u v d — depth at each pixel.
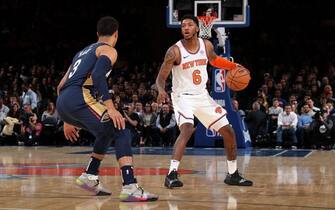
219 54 10.66
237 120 10.84
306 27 17.95
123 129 3.85
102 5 18.70
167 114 12.05
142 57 17.88
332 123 11.16
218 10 10.38
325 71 15.42
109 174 5.77
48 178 5.35
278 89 12.62
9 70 16.31
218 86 10.79
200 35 10.20
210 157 8.44
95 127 3.78
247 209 3.44
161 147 11.77
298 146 11.46
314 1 17.92
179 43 4.79
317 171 6.13
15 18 18.78
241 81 4.95
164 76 4.75
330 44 16.88
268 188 4.54
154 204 3.66
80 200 3.82
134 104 12.39
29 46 18.45
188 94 4.78
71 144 12.50
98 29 3.98
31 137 12.48
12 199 3.87
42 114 13.32
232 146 4.78
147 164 7.17
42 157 8.62
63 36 18.64
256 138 11.77
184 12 10.51
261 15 18.19
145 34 18.20
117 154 3.83
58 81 14.80
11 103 13.29
